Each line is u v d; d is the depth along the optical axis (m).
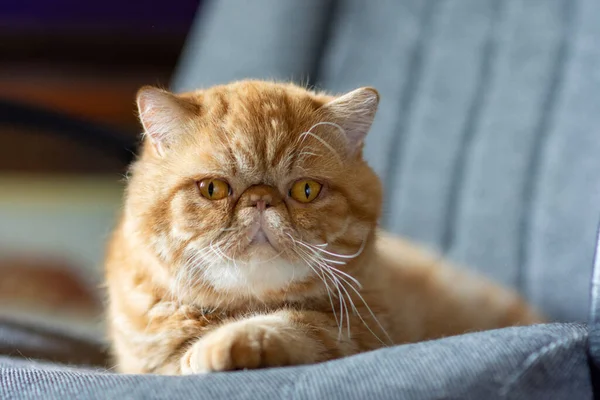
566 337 0.46
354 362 0.46
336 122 0.60
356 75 0.82
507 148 0.79
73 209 1.23
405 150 0.82
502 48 0.81
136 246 0.60
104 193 1.23
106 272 0.65
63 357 0.64
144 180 0.60
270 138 0.58
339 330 0.56
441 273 0.71
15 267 1.17
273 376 0.46
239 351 0.49
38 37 1.18
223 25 0.82
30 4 1.18
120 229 0.64
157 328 0.58
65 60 1.19
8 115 0.70
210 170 0.57
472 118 0.81
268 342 0.50
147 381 0.47
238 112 0.59
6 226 1.22
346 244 0.60
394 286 0.65
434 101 0.81
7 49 1.18
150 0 1.17
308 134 0.59
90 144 0.71
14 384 0.48
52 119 0.71
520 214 0.78
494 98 0.80
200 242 0.57
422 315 0.66
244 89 0.62
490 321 0.70
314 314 0.57
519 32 0.80
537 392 0.44
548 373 0.45
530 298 0.76
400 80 0.82
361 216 0.61
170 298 0.59
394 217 0.81
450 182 0.80
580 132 0.76
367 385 0.44
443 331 0.67
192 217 0.57
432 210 0.80
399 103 0.82
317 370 0.46
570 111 0.77
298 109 0.60
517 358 0.45
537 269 0.76
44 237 1.22
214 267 0.57
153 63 1.19
